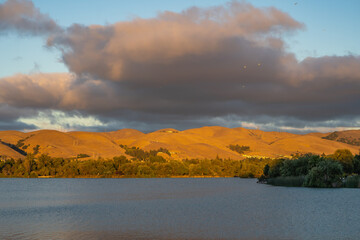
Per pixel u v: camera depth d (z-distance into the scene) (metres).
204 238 43.44
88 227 50.62
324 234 45.19
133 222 54.81
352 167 153.38
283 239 42.53
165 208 72.56
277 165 157.00
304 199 85.38
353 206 71.88
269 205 75.19
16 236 44.50
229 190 121.94
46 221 55.94
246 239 42.84
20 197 99.50
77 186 148.75
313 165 132.12
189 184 163.88
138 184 164.00
